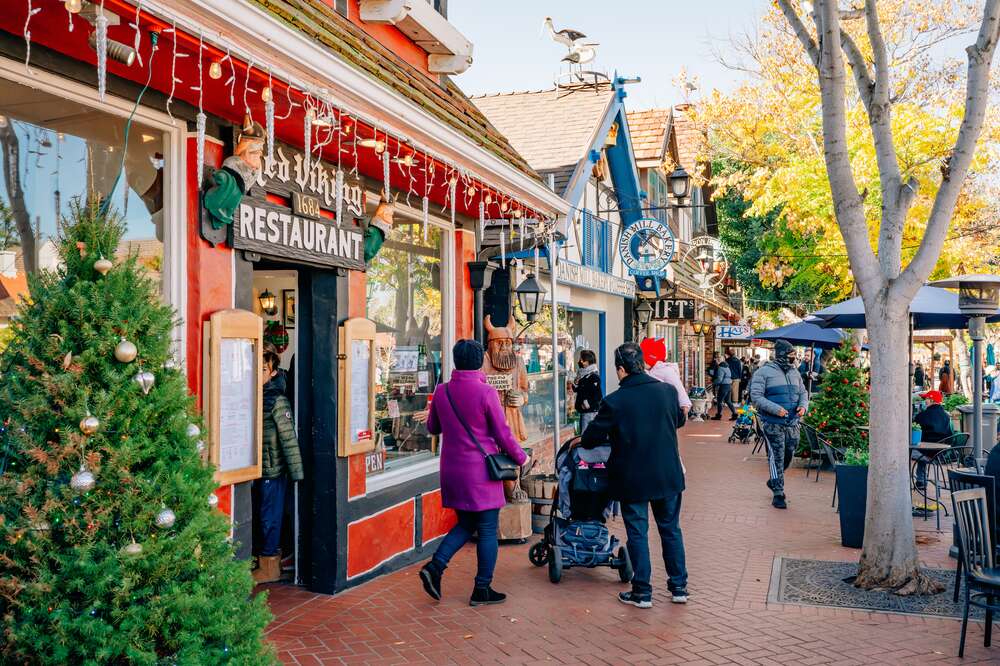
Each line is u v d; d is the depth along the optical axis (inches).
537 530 346.6
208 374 194.5
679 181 652.7
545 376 517.7
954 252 719.7
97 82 169.3
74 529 113.0
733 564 292.4
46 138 163.9
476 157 264.5
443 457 244.2
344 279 258.1
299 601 242.7
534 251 365.7
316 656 199.0
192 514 124.9
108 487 115.7
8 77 153.4
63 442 112.5
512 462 243.4
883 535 258.5
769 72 672.4
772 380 406.3
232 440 203.6
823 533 343.6
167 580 119.6
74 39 152.5
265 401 247.9
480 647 207.2
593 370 428.5
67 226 125.9
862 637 216.8
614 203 692.7
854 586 261.3
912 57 599.5
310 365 256.8
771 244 952.9
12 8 138.9
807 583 266.1
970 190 707.4
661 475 242.5
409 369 308.7
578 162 521.7
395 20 299.3
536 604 244.2
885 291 259.1
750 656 203.2
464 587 261.3
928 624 227.5
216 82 175.5
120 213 179.6
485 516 241.4
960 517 207.2
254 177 204.5
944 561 296.7
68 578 112.7
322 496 252.4
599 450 263.3
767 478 498.6
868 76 269.4
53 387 113.4
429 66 346.9
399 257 304.0
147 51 155.6
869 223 676.7
